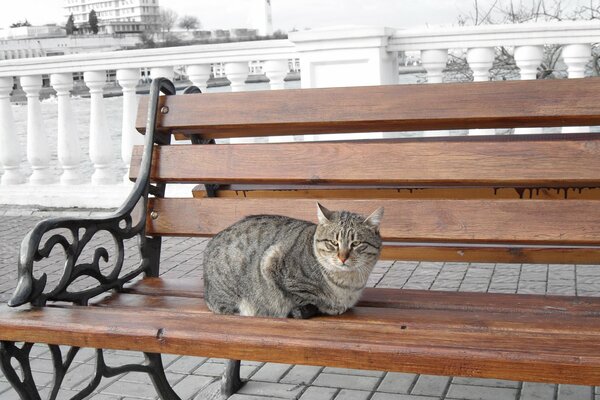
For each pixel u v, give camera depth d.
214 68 8.11
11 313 2.87
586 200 3.18
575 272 5.35
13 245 6.85
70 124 8.08
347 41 6.28
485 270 5.50
